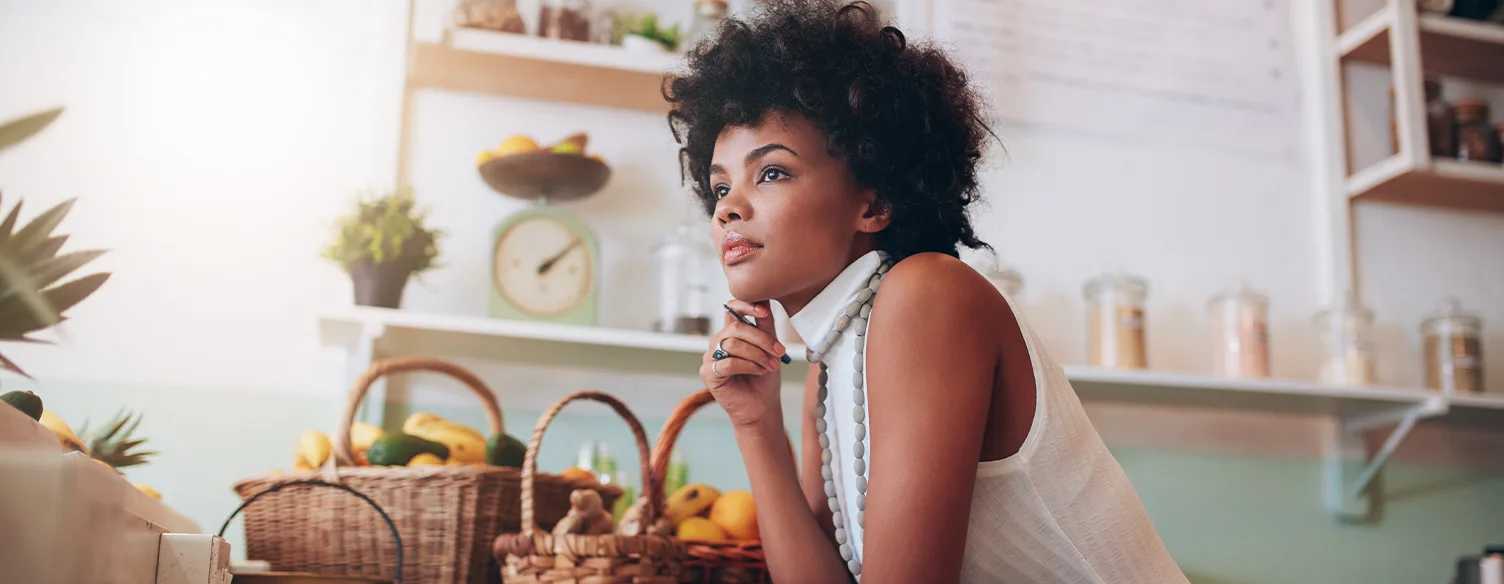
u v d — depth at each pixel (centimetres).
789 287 94
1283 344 217
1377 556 214
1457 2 222
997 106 209
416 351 180
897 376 88
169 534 81
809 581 110
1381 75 232
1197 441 211
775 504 111
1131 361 195
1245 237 220
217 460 174
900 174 95
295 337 180
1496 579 195
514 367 187
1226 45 224
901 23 205
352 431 147
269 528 136
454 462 146
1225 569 206
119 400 172
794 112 94
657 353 179
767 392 112
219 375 176
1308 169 226
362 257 167
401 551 114
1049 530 94
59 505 59
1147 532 100
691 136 109
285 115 186
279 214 183
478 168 181
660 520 127
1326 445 216
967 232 102
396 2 192
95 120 179
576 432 187
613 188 196
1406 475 219
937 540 84
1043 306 207
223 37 186
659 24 202
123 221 177
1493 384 227
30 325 77
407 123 190
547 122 195
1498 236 234
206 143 183
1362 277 224
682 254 188
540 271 176
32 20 179
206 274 179
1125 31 219
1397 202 228
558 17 188
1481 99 231
